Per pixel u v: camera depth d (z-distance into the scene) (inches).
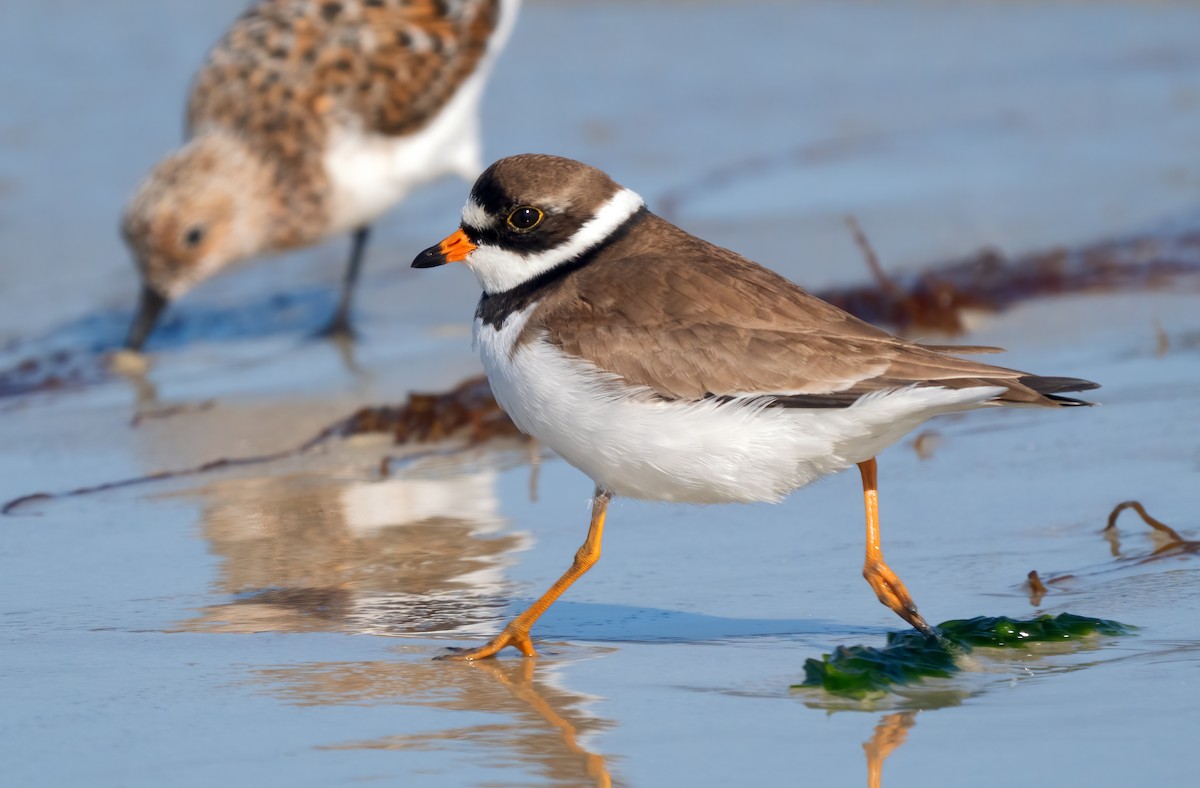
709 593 355.9
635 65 998.4
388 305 677.3
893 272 649.6
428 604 355.9
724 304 319.6
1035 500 401.4
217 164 642.8
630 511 417.7
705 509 415.5
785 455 309.1
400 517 419.8
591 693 297.1
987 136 871.7
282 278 726.5
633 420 313.1
